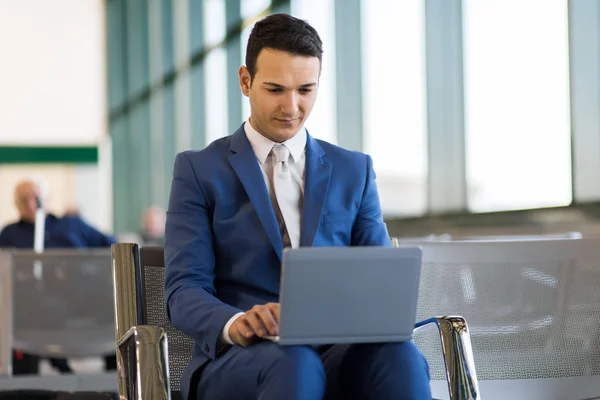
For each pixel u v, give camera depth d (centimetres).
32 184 708
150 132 1495
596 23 495
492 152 592
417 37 679
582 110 497
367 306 203
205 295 227
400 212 711
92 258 575
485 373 288
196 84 1273
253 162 242
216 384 217
